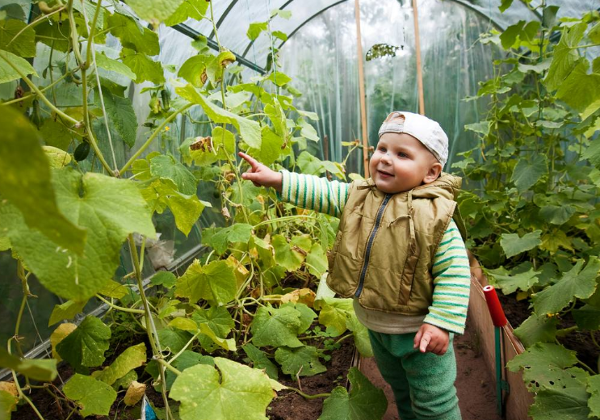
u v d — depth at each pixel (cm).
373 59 511
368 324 153
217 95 184
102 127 229
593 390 131
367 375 241
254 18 430
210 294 188
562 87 148
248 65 437
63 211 69
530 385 162
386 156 144
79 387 135
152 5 72
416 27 486
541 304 174
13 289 184
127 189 79
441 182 147
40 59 187
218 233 199
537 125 299
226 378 109
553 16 270
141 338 227
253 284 262
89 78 140
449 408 149
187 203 132
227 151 190
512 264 316
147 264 284
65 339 155
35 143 34
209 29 365
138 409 169
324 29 511
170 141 317
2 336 181
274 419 178
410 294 141
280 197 160
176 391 100
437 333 130
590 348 207
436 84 507
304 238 247
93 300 230
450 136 514
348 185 162
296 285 305
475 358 253
